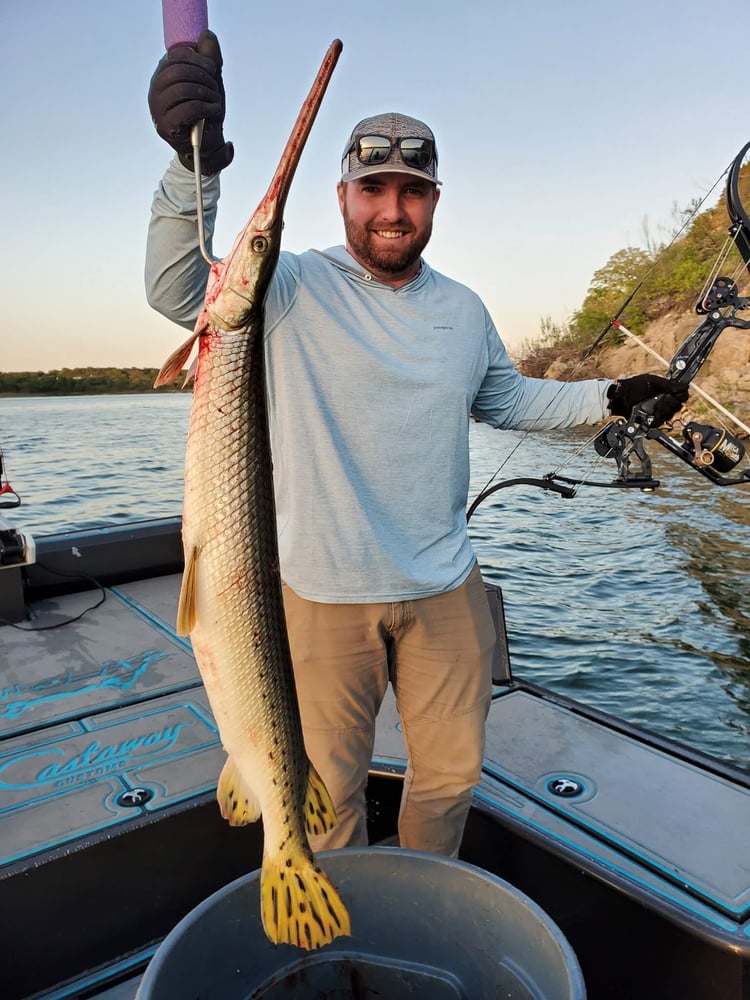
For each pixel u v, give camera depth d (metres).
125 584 5.21
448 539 2.38
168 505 15.76
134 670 3.85
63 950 2.36
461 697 2.38
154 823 2.49
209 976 1.83
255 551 1.83
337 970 2.02
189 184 1.80
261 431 1.81
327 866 1.98
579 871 2.36
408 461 2.26
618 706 6.38
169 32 1.67
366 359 2.21
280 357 2.19
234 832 2.63
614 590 9.56
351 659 2.28
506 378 2.70
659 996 2.17
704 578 10.03
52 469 21.69
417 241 2.23
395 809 2.95
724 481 2.91
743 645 7.61
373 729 2.40
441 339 2.32
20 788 2.77
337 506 2.22
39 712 3.40
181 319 2.08
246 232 1.66
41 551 4.89
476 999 1.93
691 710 6.30
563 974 1.66
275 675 1.88
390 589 2.25
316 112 1.54
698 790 2.81
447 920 1.97
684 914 2.12
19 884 2.28
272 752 1.88
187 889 2.56
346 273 2.28
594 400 2.87
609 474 17.44
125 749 3.07
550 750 3.10
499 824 2.60
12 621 4.47
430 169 2.19
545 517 14.16
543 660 7.35
